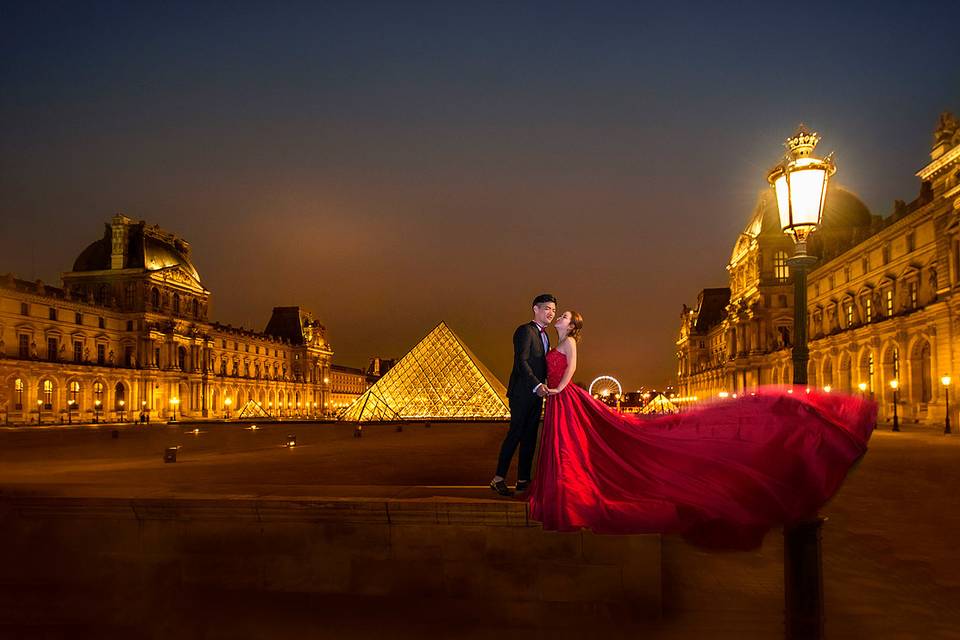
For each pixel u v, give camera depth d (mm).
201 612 8906
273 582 9242
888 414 61000
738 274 111500
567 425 8266
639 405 170875
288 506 9133
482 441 38125
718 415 7980
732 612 8992
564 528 7738
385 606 8867
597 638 8117
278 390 158625
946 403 48938
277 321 177625
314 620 8602
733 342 109562
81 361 98062
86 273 112688
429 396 74250
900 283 61688
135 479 17922
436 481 18547
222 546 9383
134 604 9250
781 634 8180
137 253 114312
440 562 8883
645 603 8453
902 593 9828
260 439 43906
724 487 7500
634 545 8484
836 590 9977
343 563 9094
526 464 9281
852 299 73188
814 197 7660
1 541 9719
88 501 9484
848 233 92438
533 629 8375
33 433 57875
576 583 8578
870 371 66562
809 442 7375
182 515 9430
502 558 8742
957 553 12047
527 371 8672
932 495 18344
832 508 16391
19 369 84812
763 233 98000
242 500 9227
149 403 108750
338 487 10328
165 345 113750
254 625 8539
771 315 97250
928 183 57250
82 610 9227
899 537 13297
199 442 40875
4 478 16344
